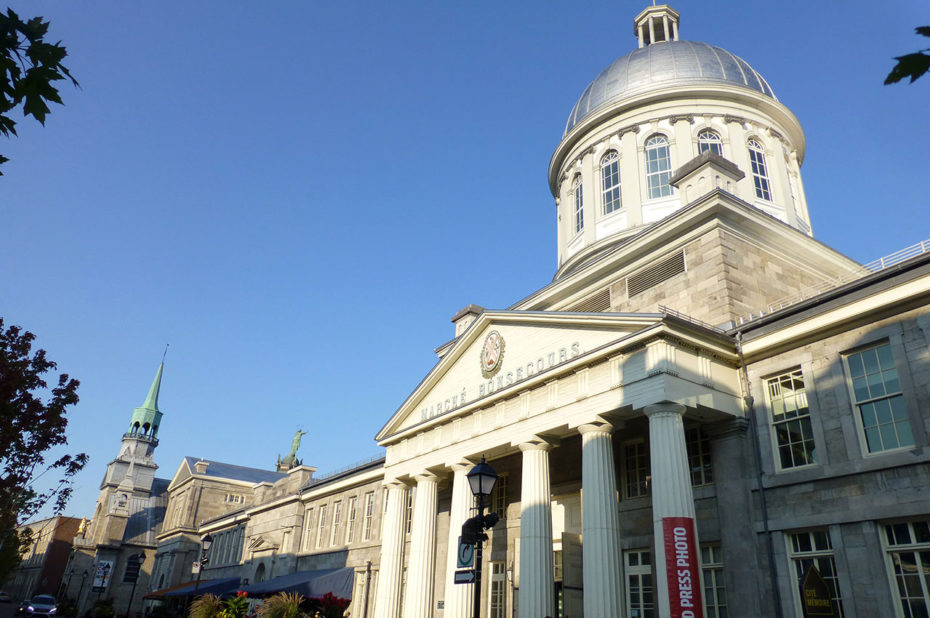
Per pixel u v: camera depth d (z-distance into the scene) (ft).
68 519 336.70
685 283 84.99
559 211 143.95
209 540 120.26
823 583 55.31
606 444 71.51
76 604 261.65
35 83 16.52
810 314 65.21
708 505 69.00
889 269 59.62
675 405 64.54
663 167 121.49
